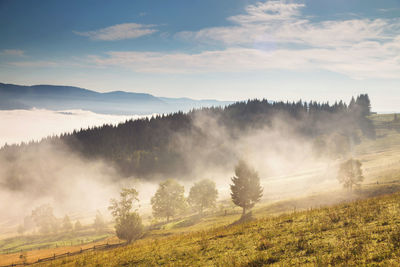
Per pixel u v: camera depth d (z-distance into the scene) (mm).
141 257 17672
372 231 13539
